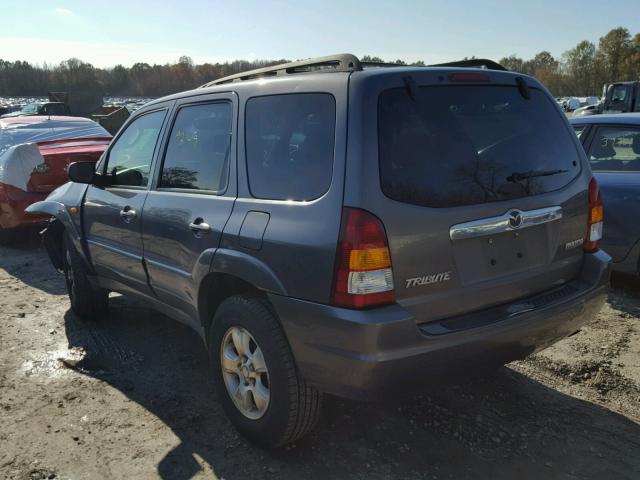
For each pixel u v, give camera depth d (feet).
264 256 8.75
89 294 15.39
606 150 17.72
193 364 13.19
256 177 9.43
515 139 9.27
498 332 8.47
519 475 9.01
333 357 7.98
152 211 11.71
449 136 8.54
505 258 8.97
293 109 9.09
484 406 11.05
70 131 30.30
